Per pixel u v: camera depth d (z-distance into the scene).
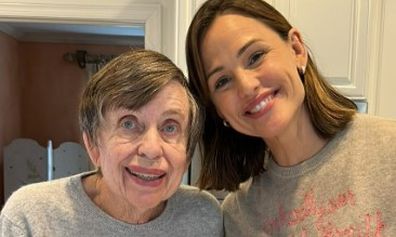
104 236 0.97
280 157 1.08
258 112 0.98
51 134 3.88
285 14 1.94
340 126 1.02
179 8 1.85
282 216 1.04
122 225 0.98
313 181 1.00
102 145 0.90
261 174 1.14
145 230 0.99
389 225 0.89
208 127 1.15
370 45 1.97
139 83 0.85
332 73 1.96
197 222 1.06
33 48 3.82
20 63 3.80
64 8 2.24
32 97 3.85
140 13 2.26
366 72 1.97
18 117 3.76
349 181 0.95
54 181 1.03
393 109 2.00
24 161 3.37
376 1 1.97
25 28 3.47
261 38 0.98
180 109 0.89
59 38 3.80
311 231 0.97
